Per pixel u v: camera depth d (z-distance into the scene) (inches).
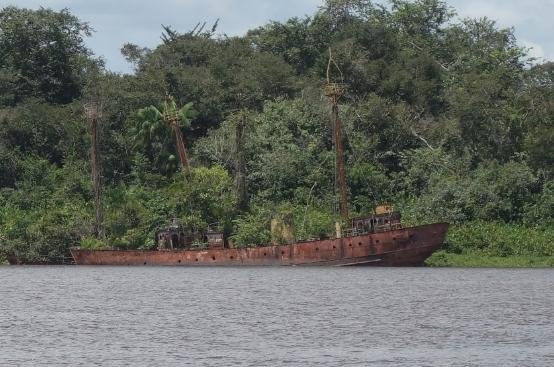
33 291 7357.3
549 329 5226.4
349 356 4488.2
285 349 4667.8
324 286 7652.6
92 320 5625.0
